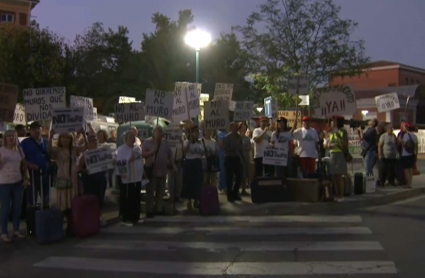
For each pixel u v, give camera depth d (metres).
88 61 46.34
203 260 7.63
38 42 35.38
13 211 9.23
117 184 13.02
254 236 9.16
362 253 7.86
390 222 10.27
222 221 10.37
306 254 7.85
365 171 14.76
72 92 42.41
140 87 42.66
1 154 8.96
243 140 12.88
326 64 23.20
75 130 9.62
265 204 11.45
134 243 8.82
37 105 11.28
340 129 11.90
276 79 23.48
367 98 39.34
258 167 12.85
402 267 7.08
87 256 8.04
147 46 44.19
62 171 9.55
